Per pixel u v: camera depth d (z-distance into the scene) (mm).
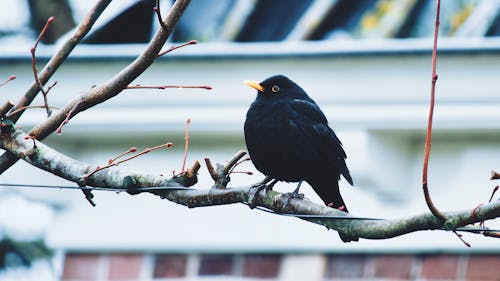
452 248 11602
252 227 12336
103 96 7477
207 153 12281
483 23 12508
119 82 7441
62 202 12594
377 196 11625
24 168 12156
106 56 12000
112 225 12617
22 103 7812
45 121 7586
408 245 11742
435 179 11539
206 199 7441
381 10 13125
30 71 12273
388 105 11211
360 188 11516
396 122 11133
